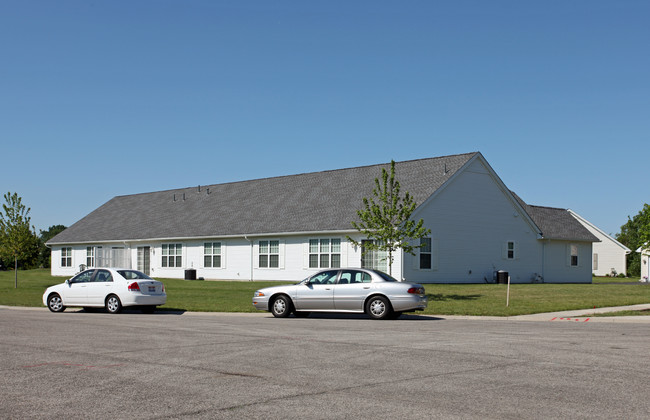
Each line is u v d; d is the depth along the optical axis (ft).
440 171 119.85
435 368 32.30
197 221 145.89
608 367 32.45
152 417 22.66
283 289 64.95
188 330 50.57
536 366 32.81
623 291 96.78
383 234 83.61
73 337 45.68
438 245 115.34
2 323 56.80
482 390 27.02
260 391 26.89
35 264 125.29
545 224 144.25
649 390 26.99
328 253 117.50
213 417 22.65
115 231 162.09
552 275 141.08
